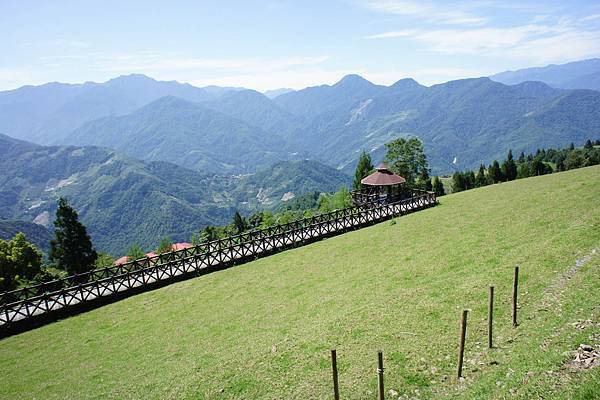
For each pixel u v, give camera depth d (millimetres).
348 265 26016
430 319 15164
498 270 18156
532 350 11273
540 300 14562
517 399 9133
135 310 25219
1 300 25812
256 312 20984
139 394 13859
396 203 41406
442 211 37375
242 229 80375
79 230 46438
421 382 11766
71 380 16875
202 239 76875
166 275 30547
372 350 13750
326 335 15359
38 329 24375
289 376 13023
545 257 18094
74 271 45719
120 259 64375
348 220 38906
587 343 10500
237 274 29469
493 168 81062
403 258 24203
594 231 19531
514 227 24906
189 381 13820
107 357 18844
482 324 14094
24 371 18766
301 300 21219
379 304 17406
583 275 15195
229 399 12336
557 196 30938
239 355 15219
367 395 11539
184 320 22047
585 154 114312
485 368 11523
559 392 8875
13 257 45156
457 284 17797
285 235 35219
